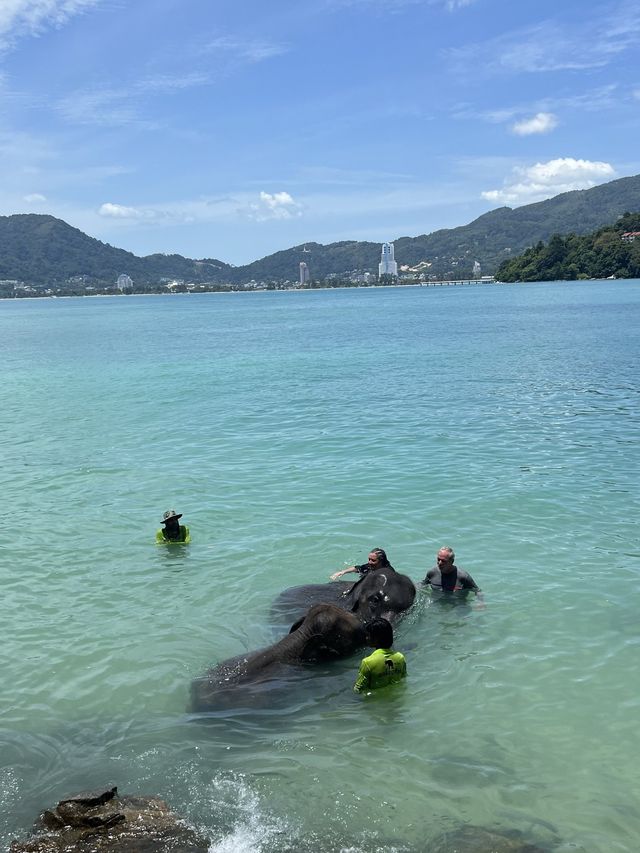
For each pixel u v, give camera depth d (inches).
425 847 236.7
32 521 571.8
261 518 564.7
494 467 684.1
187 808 256.7
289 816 251.9
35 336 3075.8
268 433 873.5
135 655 367.6
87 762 283.7
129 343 2524.6
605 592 419.2
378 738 295.3
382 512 568.4
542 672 340.2
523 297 5295.3
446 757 282.0
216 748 291.3
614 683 329.4
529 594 420.5
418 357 1704.0
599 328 2348.7
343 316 4003.4
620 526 523.2
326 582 451.5
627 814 249.9
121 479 686.5
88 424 973.8
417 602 415.8
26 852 233.8
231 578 459.8
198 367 1659.7
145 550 507.8
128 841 238.1
